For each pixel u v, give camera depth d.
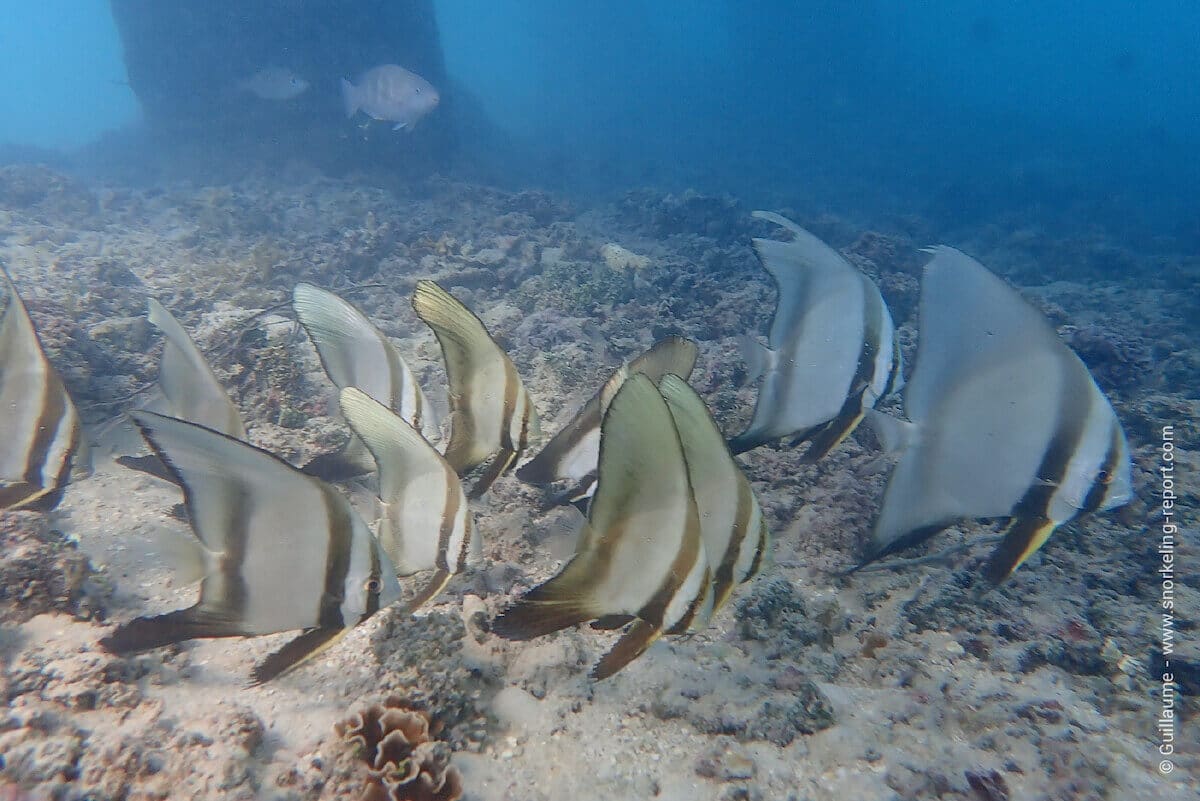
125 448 6.41
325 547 2.51
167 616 2.44
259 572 2.45
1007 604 5.14
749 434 3.29
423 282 2.78
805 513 6.19
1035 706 4.08
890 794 3.50
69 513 5.29
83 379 7.15
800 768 3.65
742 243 18.73
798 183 39.91
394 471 2.78
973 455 2.40
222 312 10.36
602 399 3.08
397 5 23.41
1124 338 10.71
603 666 2.11
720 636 4.67
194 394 3.63
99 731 3.19
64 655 3.58
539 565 5.35
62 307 8.58
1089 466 2.32
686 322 11.80
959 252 2.37
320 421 7.43
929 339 2.42
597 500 1.87
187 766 3.09
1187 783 3.57
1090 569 5.52
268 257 13.01
